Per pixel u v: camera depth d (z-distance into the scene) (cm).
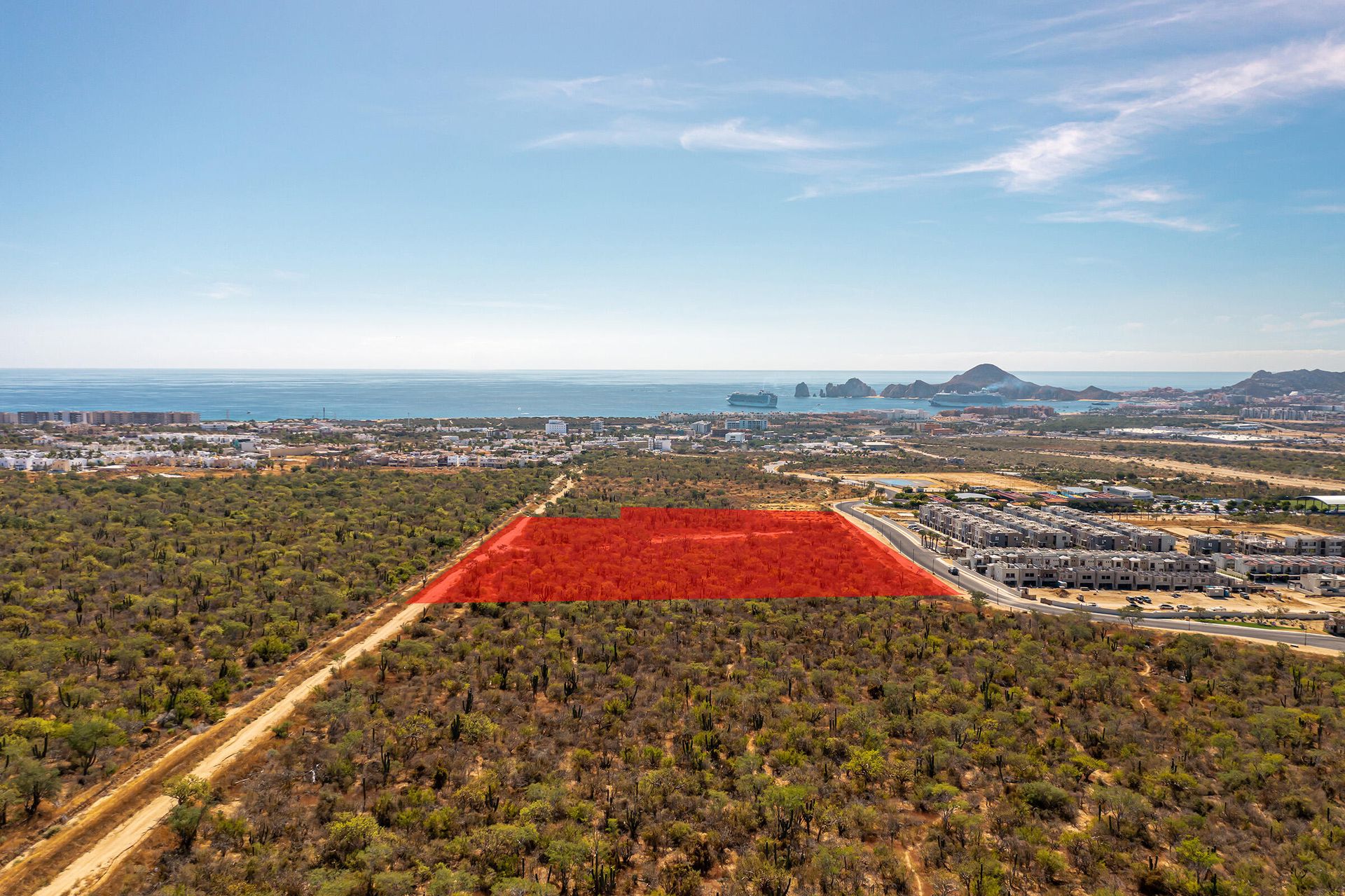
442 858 7194
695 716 10250
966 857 7356
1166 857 7538
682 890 6856
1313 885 6856
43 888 6681
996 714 10525
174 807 7756
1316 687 11744
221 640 12494
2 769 8075
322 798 8088
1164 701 11225
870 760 8950
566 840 7325
